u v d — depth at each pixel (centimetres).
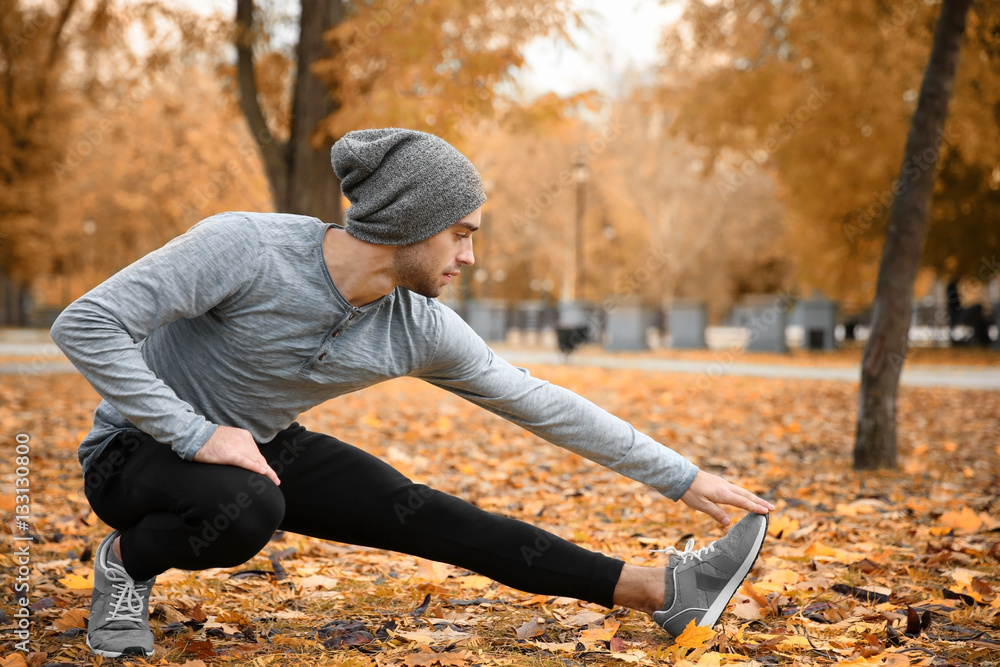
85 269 3444
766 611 237
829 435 665
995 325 1923
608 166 2827
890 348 507
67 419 693
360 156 167
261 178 1429
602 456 207
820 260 1919
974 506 393
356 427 674
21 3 1216
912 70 1075
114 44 1042
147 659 197
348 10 842
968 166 1517
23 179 2225
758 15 1184
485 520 204
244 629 222
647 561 298
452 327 193
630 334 1936
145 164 2205
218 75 933
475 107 755
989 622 228
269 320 176
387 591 258
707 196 2875
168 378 186
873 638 210
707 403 880
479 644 213
